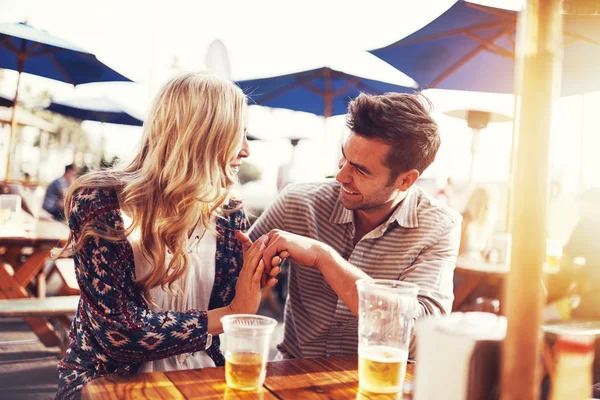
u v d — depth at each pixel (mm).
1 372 4035
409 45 4766
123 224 1465
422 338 832
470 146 6309
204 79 1543
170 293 1528
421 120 1697
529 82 613
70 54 6320
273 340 5070
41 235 4867
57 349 4742
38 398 3539
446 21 4508
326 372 1196
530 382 598
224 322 1077
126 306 1410
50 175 15305
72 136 18078
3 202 5008
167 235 1471
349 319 1788
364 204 1773
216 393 1023
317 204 1938
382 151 1664
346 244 1906
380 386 1056
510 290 615
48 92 17078
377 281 1188
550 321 1253
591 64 3055
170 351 1400
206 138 1502
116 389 1020
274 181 9422
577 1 1321
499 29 4375
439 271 1753
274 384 1096
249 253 1478
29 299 4152
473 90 4766
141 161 1587
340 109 6461
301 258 1449
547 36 607
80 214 1455
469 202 5414
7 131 11773
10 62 6281
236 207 1764
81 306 1501
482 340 779
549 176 605
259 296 1469
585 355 794
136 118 8852
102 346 1406
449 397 790
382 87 6258
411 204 1888
